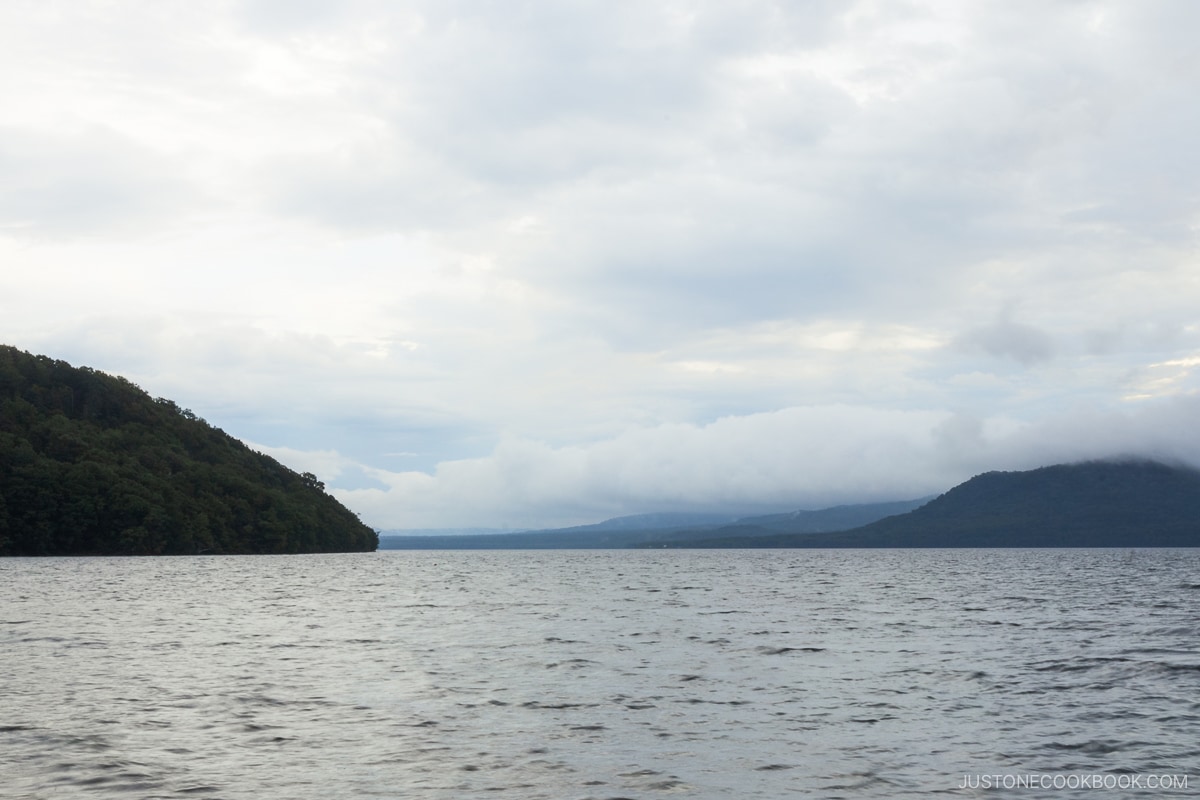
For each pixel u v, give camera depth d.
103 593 81.38
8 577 104.88
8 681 33.22
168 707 28.72
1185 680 33.81
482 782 20.83
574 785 20.64
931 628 53.28
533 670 36.78
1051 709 28.81
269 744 24.14
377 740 24.64
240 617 60.44
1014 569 162.12
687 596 86.06
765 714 28.09
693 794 20.06
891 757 23.09
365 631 51.94
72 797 19.59
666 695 31.23
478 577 130.25
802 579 124.81
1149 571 149.25
